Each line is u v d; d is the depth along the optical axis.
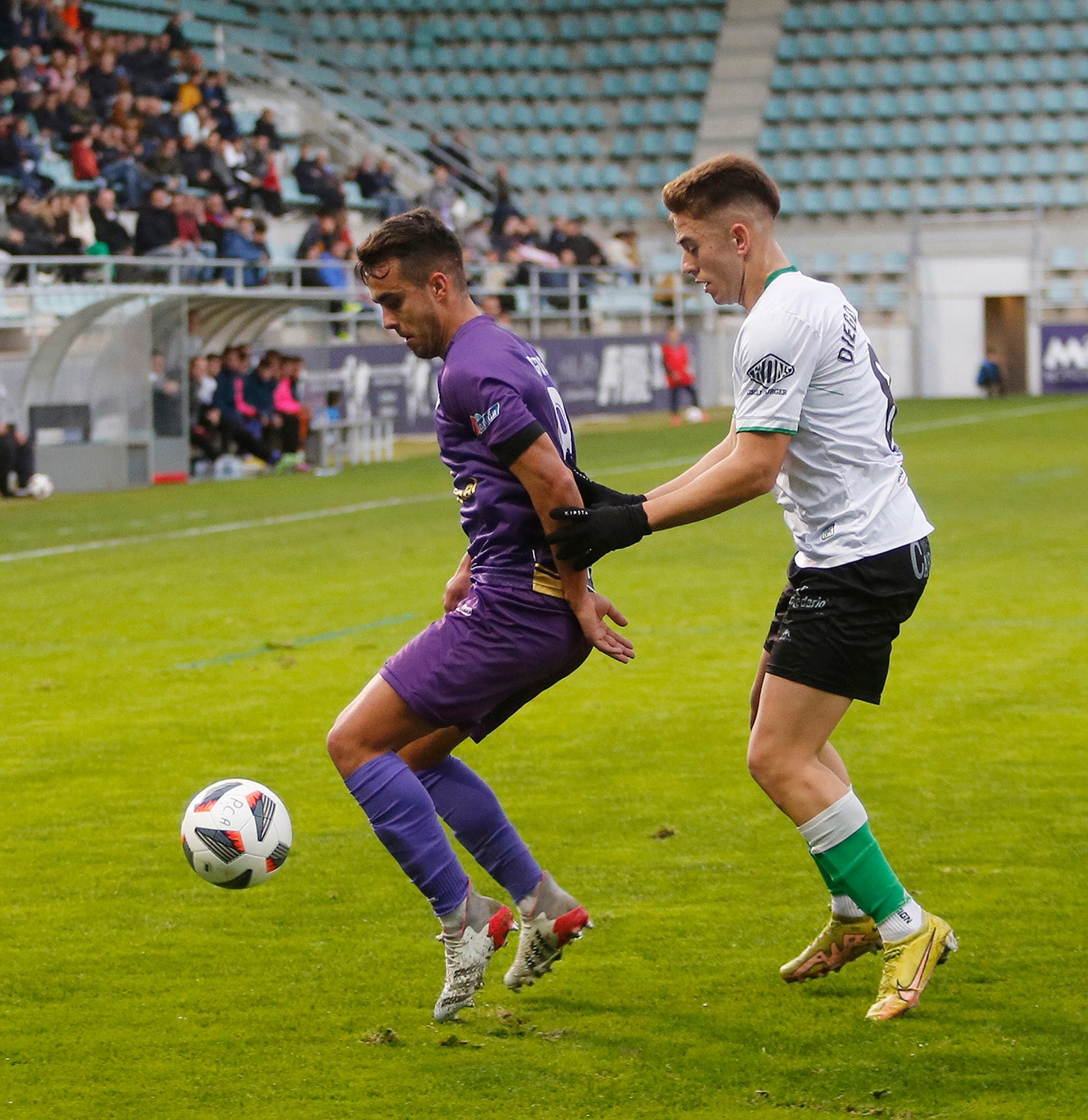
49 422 65.44
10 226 71.75
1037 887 15.96
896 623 12.95
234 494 61.81
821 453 12.81
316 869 17.27
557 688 26.48
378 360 85.38
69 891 16.64
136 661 29.42
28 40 85.25
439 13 126.88
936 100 124.19
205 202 81.50
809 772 13.01
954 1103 11.15
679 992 13.53
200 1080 11.85
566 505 12.50
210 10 114.31
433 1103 11.34
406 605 34.91
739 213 13.01
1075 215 121.38
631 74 126.88
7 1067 12.13
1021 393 119.19
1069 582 36.06
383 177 100.81
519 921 14.42
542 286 99.88
